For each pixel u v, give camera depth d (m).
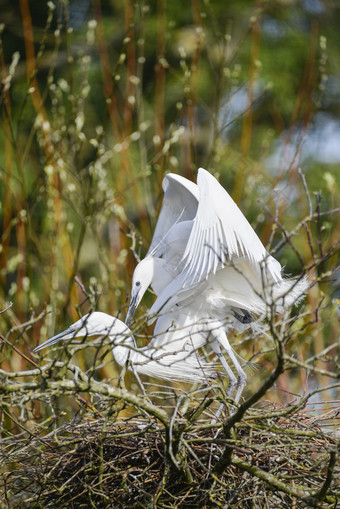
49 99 15.94
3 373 5.75
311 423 7.21
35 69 10.22
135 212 14.58
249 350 10.84
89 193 10.34
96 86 16.44
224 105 12.51
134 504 6.46
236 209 7.62
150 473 6.86
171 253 8.97
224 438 6.79
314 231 14.28
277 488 6.27
